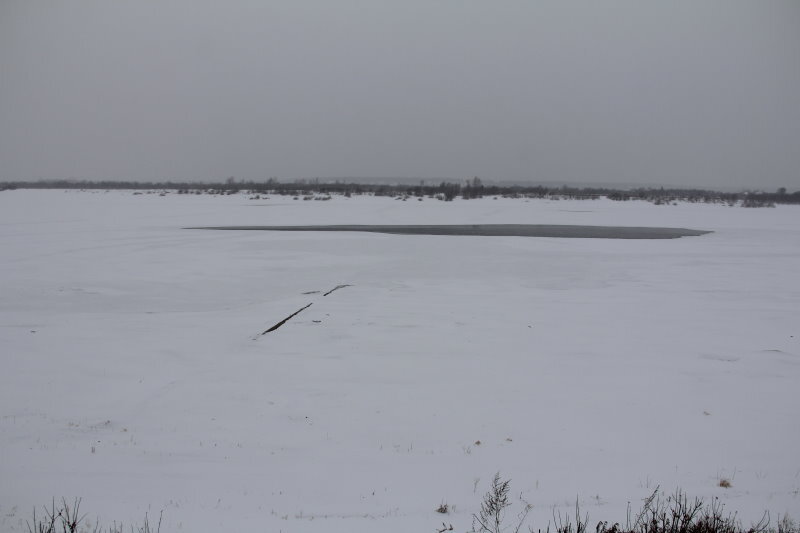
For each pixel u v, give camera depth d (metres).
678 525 4.62
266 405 8.59
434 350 11.73
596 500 5.48
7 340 12.23
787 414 8.28
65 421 7.86
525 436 7.44
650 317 15.29
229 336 12.83
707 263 26.80
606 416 8.18
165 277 21.83
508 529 4.62
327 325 13.88
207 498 5.36
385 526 4.64
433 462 6.55
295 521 4.72
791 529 4.63
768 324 14.48
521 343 12.38
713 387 9.49
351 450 6.93
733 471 6.34
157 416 8.12
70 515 4.75
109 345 11.96
